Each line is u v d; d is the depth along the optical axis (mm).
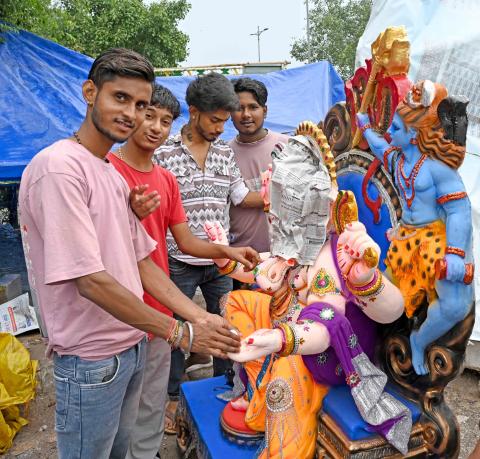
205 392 2314
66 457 1580
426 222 1409
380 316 1479
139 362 1664
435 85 1305
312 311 1561
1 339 2986
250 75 6816
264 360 1896
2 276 5023
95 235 1383
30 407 3117
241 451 1905
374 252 1359
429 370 1483
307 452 1675
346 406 1604
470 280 1321
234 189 2854
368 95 1612
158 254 2148
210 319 1466
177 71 8000
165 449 2664
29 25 5660
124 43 14875
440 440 1508
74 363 1489
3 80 5027
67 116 4914
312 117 6375
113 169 1556
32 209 1378
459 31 3414
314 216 1672
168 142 2664
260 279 1835
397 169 1473
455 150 1306
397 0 3875
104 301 1358
